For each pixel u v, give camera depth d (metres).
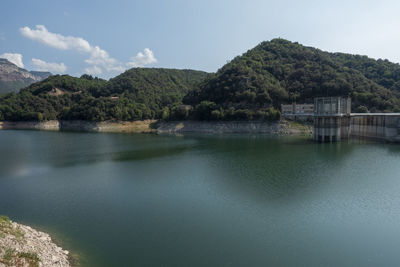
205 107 184.12
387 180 62.38
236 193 55.50
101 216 45.59
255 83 187.12
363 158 86.88
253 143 125.00
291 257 33.19
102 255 33.56
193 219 43.91
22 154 101.44
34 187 61.50
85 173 73.12
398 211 45.81
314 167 75.56
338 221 42.53
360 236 38.06
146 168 78.12
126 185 62.25
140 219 44.22
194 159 89.94
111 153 103.06
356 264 31.86
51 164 84.31
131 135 169.12
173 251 34.50
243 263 31.86
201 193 55.94
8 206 50.34
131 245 36.06
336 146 112.44
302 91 182.75
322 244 36.09
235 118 176.25
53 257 31.20
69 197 54.84
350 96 174.75
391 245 35.78
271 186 59.41
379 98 171.62
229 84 197.25
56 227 41.59
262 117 172.75
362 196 52.62
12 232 33.12
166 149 111.31
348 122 134.75
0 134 174.88
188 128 186.50
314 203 49.53
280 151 102.25
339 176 66.06
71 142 135.00
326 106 123.06
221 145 120.19
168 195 55.19
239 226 41.25
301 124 166.62
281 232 39.31
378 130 126.69
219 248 35.19
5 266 25.53
